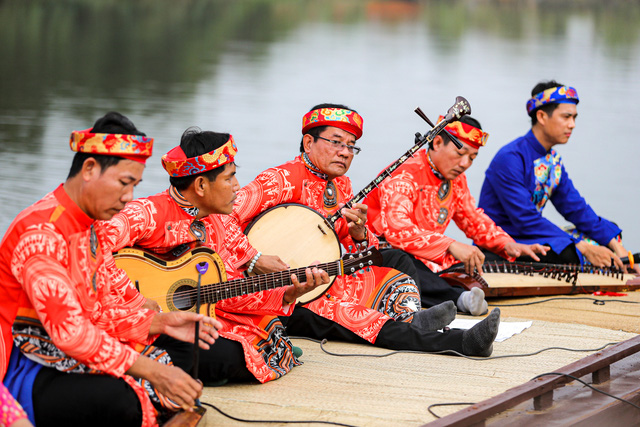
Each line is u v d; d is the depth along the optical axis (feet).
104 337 15.16
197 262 19.36
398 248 26.84
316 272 20.51
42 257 14.73
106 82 111.86
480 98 106.63
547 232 31.55
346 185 24.68
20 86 104.42
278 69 133.49
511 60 150.30
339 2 350.23
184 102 97.66
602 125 87.15
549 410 18.79
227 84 114.73
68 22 197.98
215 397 18.88
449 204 27.94
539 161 32.22
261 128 83.46
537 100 31.81
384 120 91.15
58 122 81.56
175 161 18.70
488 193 32.78
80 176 15.12
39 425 15.75
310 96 106.42
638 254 32.27
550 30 226.58
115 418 15.85
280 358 20.61
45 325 14.82
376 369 20.94
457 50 171.94
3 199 53.98
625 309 27.78
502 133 83.71
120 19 215.31
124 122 15.25
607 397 19.58
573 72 129.39
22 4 227.81
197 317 16.57
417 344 22.33
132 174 15.17
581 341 23.62
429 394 19.19
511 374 20.63
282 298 20.83
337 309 23.25
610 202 59.52
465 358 21.89
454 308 22.82
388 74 130.72
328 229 23.26
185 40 175.63
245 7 290.56
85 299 15.57
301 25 237.66
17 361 15.74
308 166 23.66
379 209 28.25
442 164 26.99
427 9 323.57
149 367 15.46
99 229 16.30
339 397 18.95
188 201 19.25
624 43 185.78
